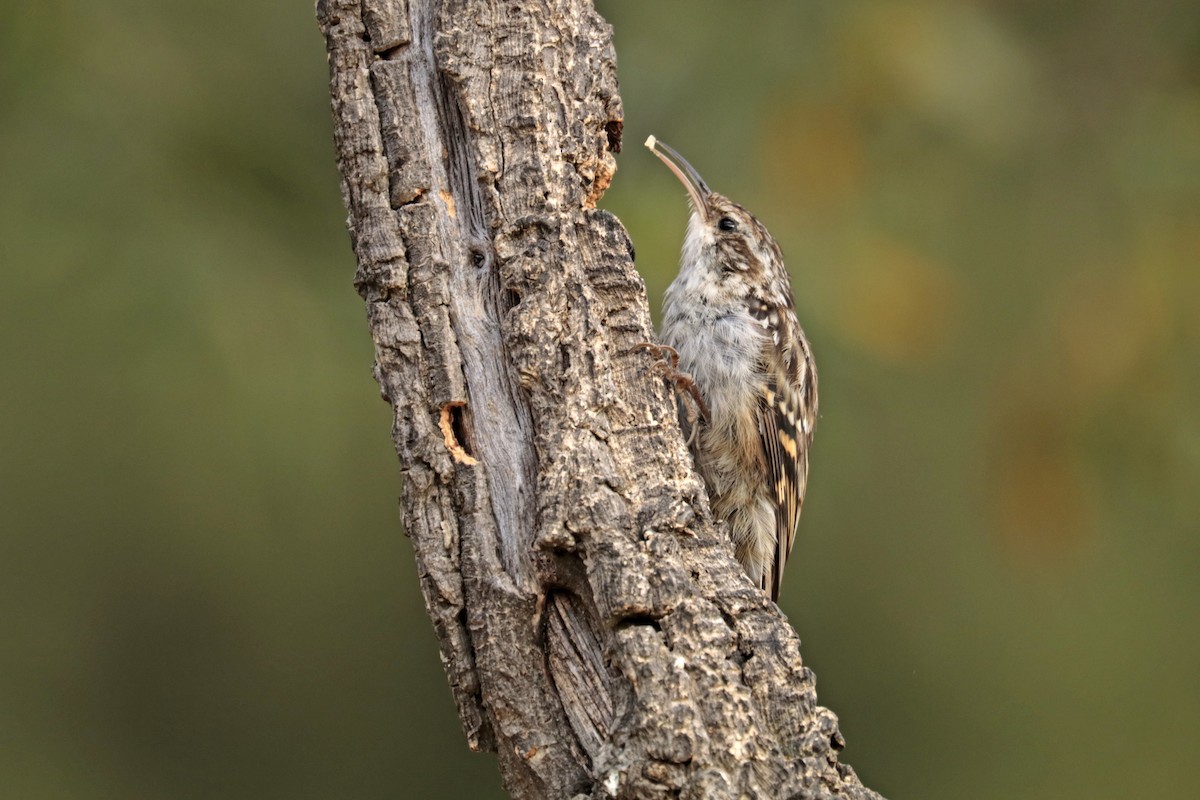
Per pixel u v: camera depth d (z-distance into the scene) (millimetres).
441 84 5387
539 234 5207
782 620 4777
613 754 4500
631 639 4609
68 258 7867
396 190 5297
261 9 8852
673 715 4473
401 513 5148
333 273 8516
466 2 5375
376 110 5340
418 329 5211
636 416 5098
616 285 5230
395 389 5191
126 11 8477
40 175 7938
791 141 8852
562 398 5016
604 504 4852
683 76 9070
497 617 4906
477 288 5254
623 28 9305
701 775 4418
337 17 5383
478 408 5145
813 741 4586
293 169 8523
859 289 8820
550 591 4938
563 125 5371
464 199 5332
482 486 5051
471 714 4984
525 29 5375
